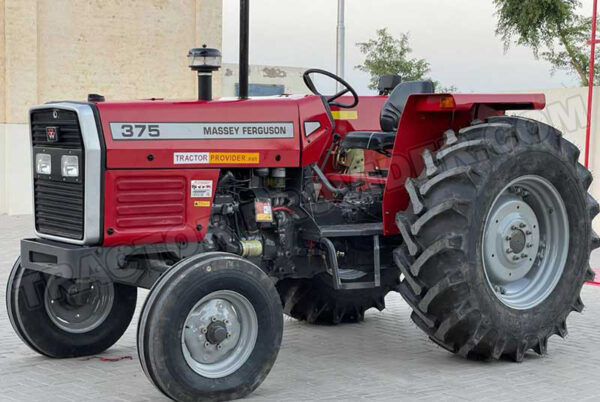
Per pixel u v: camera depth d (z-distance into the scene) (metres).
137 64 19.17
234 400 4.73
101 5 18.55
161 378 4.49
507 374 5.35
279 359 5.76
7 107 17.02
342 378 5.24
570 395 4.87
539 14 14.66
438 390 4.96
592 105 11.61
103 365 5.54
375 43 21.95
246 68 5.39
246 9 5.33
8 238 12.84
